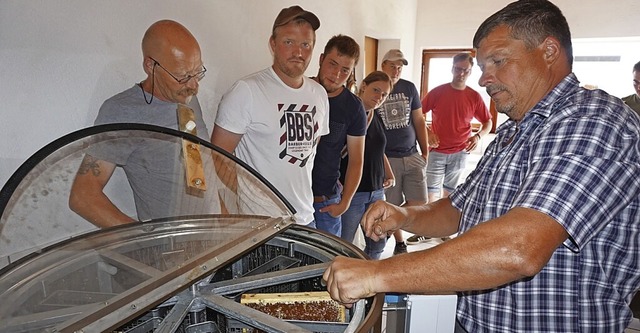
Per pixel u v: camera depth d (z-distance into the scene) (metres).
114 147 0.98
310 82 1.66
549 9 0.80
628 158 0.70
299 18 1.47
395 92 2.90
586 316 0.80
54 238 0.86
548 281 0.80
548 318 0.81
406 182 3.04
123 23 1.31
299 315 0.82
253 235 0.97
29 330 0.62
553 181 0.67
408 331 0.85
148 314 0.80
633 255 0.79
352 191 1.97
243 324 0.81
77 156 0.91
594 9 3.47
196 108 1.40
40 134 1.13
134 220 1.01
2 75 1.04
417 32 4.19
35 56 1.10
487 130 3.62
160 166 1.03
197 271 0.81
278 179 1.53
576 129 0.71
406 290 0.69
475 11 3.92
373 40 3.67
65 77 1.17
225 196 1.07
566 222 0.64
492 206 0.86
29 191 0.79
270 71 1.54
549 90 0.82
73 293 0.72
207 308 0.84
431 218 1.13
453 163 3.60
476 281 0.66
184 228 0.98
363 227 1.09
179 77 1.16
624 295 0.83
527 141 0.81
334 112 1.86
